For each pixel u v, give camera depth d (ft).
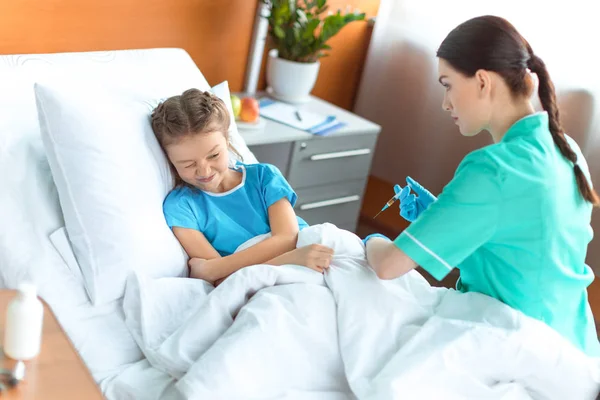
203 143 5.31
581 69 8.78
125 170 5.19
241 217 5.87
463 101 4.67
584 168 4.97
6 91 5.50
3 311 4.07
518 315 4.67
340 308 4.68
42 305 4.18
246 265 5.43
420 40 10.21
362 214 11.06
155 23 8.09
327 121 8.91
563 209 4.63
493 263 4.80
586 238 4.92
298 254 5.10
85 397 3.61
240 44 9.08
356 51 10.73
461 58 4.53
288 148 8.34
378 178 11.23
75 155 5.01
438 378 4.41
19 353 3.72
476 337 4.50
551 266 4.68
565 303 4.91
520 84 4.60
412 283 5.04
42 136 5.06
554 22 8.91
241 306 4.86
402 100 10.62
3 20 6.93
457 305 4.85
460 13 9.73
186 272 5.53
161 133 5.41
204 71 8.89
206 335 4.65
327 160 8.86
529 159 4.49
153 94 5.91
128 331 4.93
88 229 5.01
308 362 4.56
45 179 5.26
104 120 5.20
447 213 4.45
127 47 7.98
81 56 6.18
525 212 4.48
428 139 10.46
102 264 4.99
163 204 5.57
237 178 5.98
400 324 4.71
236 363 4.27
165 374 4.60
